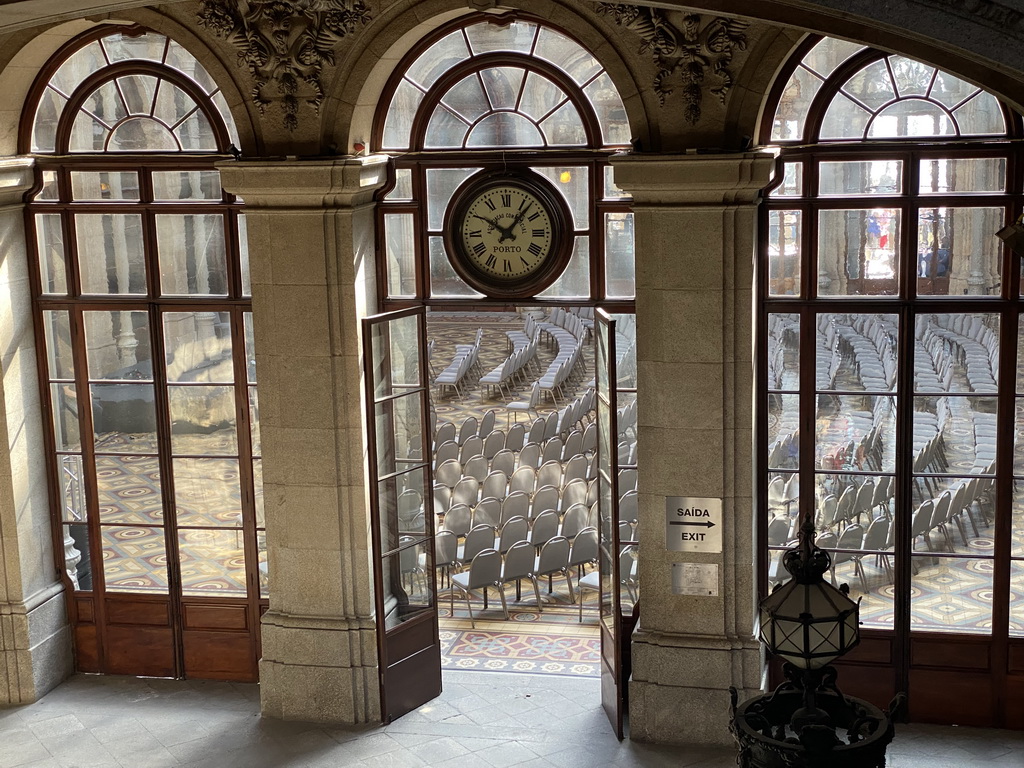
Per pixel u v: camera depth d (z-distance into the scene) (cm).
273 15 787
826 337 818
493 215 857
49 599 941
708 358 785
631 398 1212
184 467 923
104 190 902
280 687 881
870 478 826
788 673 489
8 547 912
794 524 842
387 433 864
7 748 852
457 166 860
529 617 1052
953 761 793
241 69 804
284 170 802
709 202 763
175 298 901
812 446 830
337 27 784
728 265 774
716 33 736
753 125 755
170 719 889
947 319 802
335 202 815
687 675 820
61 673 955
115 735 867
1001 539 816
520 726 862
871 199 798
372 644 866
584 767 803
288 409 847
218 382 906
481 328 2438
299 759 826
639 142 768
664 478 805
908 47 520
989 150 779
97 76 888
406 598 891
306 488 854
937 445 815
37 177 905
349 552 861
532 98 844
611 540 822
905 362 809
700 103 754
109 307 912
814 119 799
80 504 948
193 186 890
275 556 872
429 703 900
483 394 1872
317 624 867
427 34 838
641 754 817
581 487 1195
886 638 842
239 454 911
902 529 827
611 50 758
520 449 1444
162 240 899
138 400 923
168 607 946
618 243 848
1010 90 518
